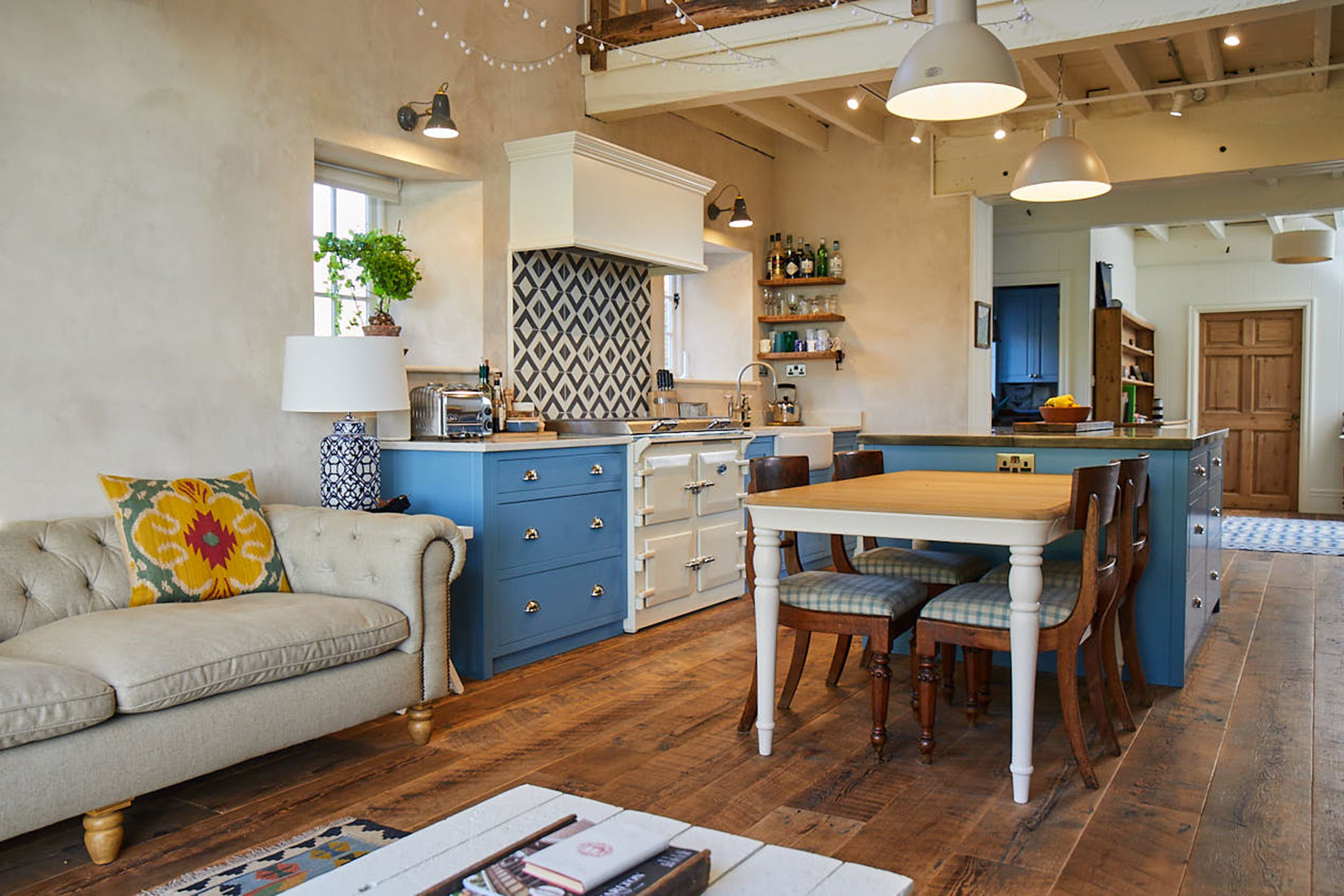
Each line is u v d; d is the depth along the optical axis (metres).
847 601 2.98
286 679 2.67
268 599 2.97
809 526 2.89
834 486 3.27
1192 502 3.95
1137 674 3.51
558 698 3.62
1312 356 10.55
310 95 3.90
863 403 7.09
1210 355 11.11
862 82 4.84
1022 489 3.17
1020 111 6.45
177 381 3.44
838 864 1.46
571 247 4.73
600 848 1.33
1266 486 10.92
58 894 2.14
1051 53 4.43
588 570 4.42
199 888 2.17
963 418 6.77
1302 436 10.62
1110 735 2.99
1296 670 3.98
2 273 2.97
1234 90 6.02
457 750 3.07
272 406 3.77
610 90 5.28
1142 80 5.66
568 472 4.29
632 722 3.33
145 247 3.34
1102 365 8.57
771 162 7.33
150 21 3.35
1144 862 2.29
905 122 6.88
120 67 3.26
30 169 3.03
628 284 5.74
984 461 4.12
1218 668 4.02
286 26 3.80
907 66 2.97
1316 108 5.83
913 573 3.54
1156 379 11.16
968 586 3.04
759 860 1.47
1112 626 3.20
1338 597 5.55
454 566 3.20
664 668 4.03
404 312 4.78
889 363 6.99
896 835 2.43
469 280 4.68
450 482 3.94
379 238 4.21
